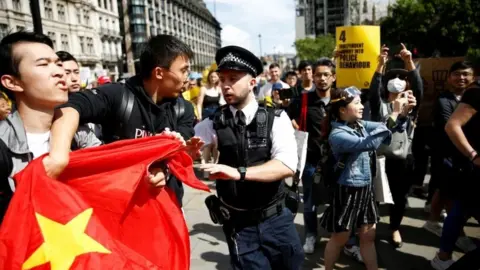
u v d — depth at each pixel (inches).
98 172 61.9
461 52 962.1
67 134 59.4
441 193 136.2
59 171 56.1
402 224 165.5
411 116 141.9
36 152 59.7
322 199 126.3
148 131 77.7
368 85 154.3
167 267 66.2
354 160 107.8
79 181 60.4
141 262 58.7
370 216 109.9
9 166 56.7
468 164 110.7
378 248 144.1
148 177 64.2
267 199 82.4
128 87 77.8
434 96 199.0
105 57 2190.0
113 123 76.2
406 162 139.3
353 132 107.8
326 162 115.0
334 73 153.6
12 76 56.9
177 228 69.6
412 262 133.3
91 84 299.9
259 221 82.9
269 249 84.0
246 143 80.7
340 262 136.9
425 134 193.3
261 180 74.7
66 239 52.8
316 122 139.9
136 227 65.1
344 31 156.8
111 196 61.7
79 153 60.6
